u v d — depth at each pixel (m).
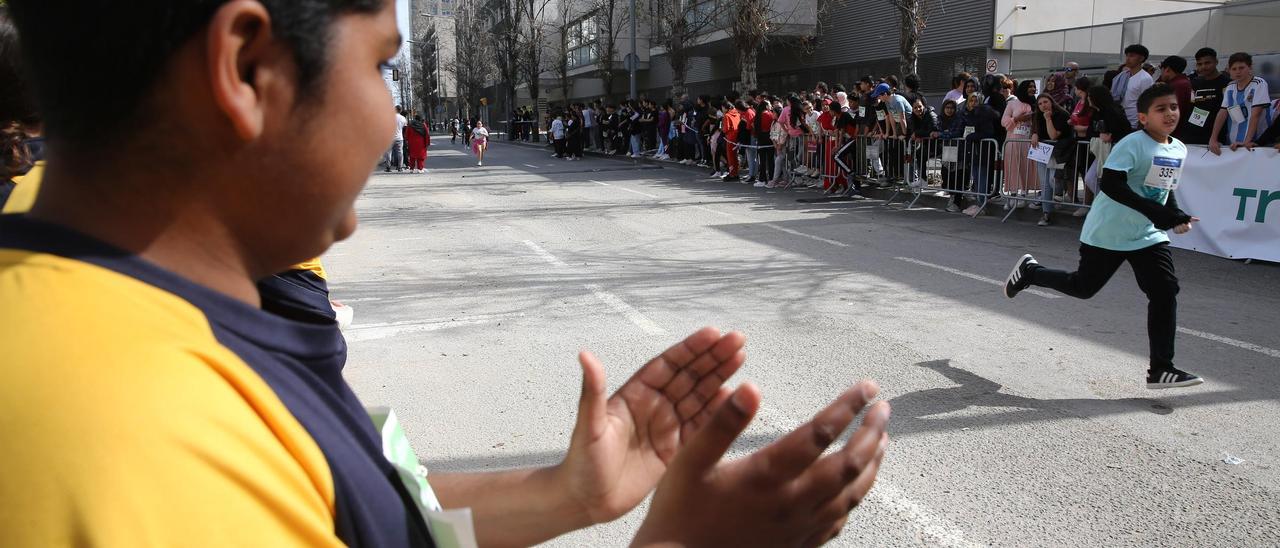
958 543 2.91
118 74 0.58
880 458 0.70
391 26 0.70
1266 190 7.62
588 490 0.97
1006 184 10.55
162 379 0.53
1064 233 9.46
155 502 0.50
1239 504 3.14
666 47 25.98
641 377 1.03
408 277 7.45
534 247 8.97
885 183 12.73
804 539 0.70
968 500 3.21
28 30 0.60
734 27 20.62
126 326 0.55
